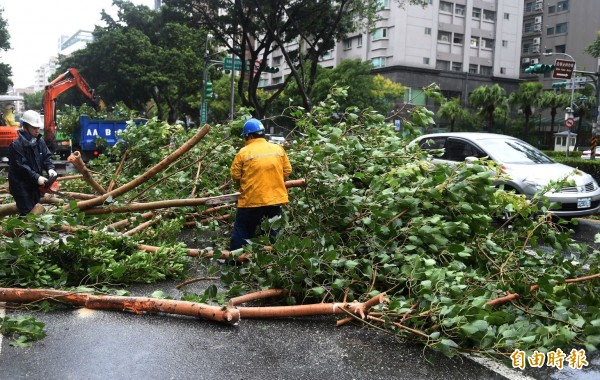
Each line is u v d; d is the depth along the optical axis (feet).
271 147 18.01
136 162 27.04
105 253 16.78
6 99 74.64
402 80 179.01
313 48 72.74
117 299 14.48
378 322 13.69
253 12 69.21
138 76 120.98
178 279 18.52
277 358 11.94
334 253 14.52
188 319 14.25
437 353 12.41
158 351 12.09
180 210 23.40
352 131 23.35
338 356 12.12
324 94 123.95
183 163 25.67
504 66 201.98
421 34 182.19
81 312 14.55
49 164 21.52
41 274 15.88
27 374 10.82
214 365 11.49
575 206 29.32
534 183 29.12
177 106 139.13
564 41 221.46
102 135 71.46
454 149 34.76
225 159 24.68
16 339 12.50
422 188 16.69
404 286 15.34
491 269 16.28
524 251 16.92
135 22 129.80
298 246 14.44
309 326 13.99
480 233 16.51
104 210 18.13
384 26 181.06
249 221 17.94
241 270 15.37
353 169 19.86
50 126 69.15
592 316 13.17
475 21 194.59
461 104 192.54
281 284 15.43
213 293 14.57
